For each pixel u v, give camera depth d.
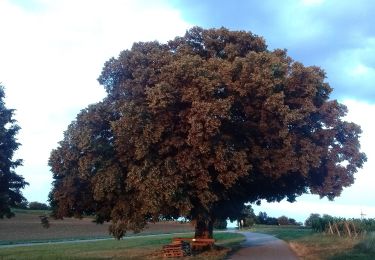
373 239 31.34
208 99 23.22
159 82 24.42
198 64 24.19
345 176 29.56
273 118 25.89
